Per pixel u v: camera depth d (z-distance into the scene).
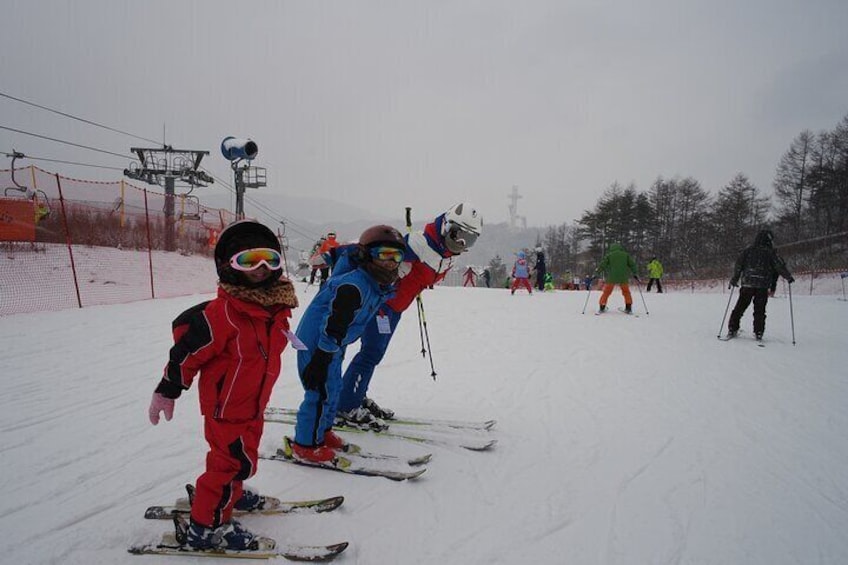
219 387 2.06
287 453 3.00
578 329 8.70
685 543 2.35
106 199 15.86
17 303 9.40
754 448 3.48
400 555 2.19
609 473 3.06
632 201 54.44
